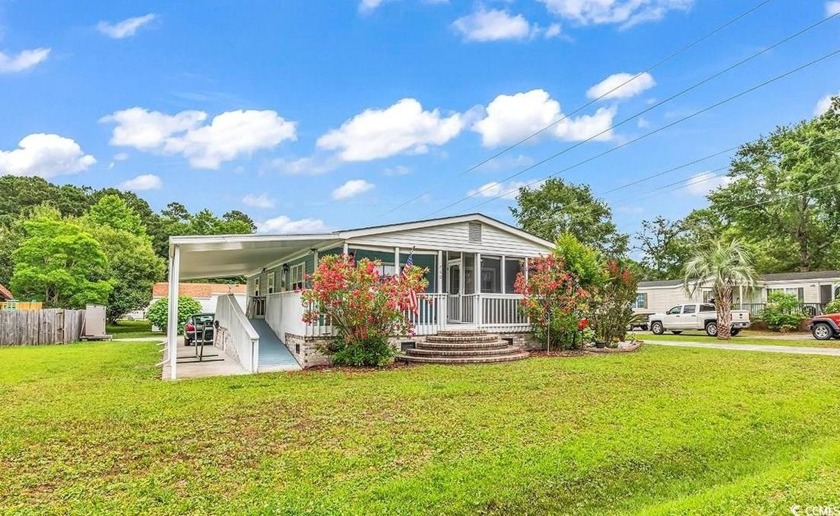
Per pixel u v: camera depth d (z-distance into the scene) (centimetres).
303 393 817
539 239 1722
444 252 1622
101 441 550
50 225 2675
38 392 842
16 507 384
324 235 1293
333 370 1113
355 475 455
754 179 3369
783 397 793
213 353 1520
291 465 477
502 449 524
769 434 615
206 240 1109
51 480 440
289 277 1748
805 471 484
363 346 1184
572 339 1530
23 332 1964
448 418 645
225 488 423
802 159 2820
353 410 692
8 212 5034
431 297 1397
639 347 1636
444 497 413
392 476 452
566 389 840
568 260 1579
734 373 1020
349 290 1176
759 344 1814
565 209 3891
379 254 1512
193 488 423
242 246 1237
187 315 2681
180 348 1688
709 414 680
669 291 3278
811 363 1177
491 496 422
